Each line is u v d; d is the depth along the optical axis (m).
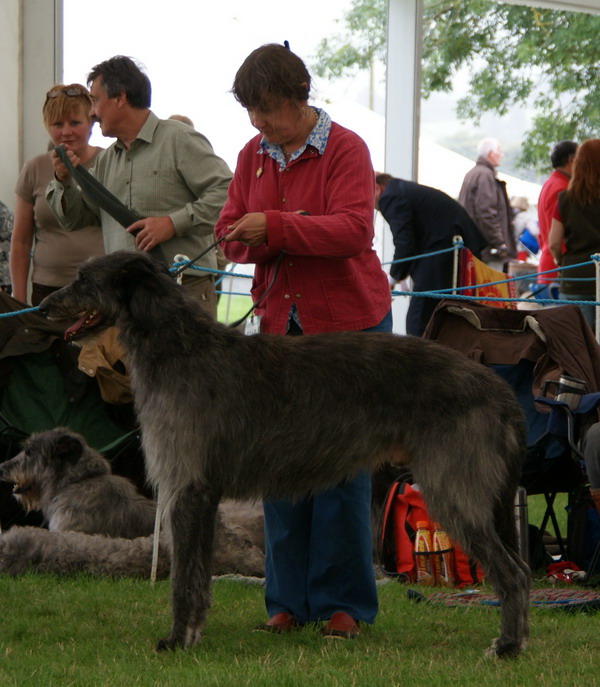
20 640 5.84
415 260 12.98
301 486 5.52
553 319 8.76
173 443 5.36
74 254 9.72
